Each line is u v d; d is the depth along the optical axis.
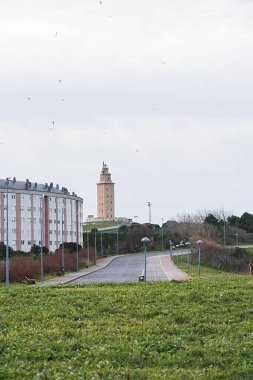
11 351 18.91
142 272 86.44
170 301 28.19
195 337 21.62
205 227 159.50
